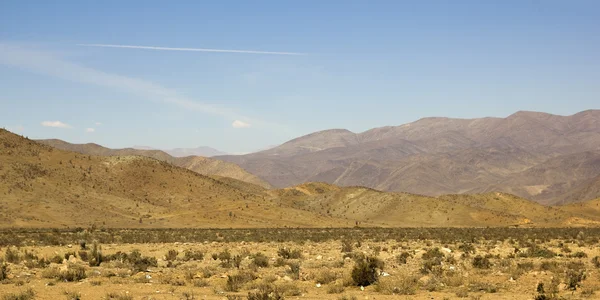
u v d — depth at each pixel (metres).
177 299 24.62
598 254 51.41
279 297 24.05
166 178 178.38
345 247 56.38
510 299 24.67
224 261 43.28
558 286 27.72
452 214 173.62
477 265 38.41
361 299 24.80
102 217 136.62
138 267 37.16
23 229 107.62
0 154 151.88
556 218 192.38
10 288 28.09
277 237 87.31
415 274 33.41
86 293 26.39
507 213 186.25
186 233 100.44
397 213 181.50
